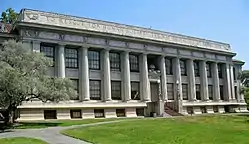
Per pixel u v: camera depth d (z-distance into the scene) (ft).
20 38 160.45
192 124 122.31
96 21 190.08
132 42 201.87
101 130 100.99
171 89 223.92
